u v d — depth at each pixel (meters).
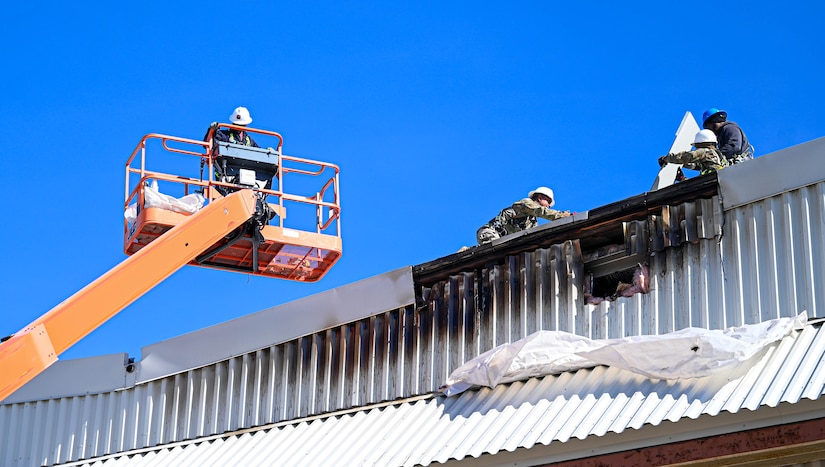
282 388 18.69
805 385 12.70
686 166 17.06
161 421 19.67
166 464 18.80
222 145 21.72
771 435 13.02
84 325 16.59
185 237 18.61
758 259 14.59
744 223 14.87
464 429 15.45
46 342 15.93
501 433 14.84
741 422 13.20
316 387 18.33
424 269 17.69
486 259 17.17
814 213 14.30
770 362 13.48
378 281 18.14
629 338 14.64
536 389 15.41
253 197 19.88
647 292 15.45
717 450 13.34
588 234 16.25
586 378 15.01
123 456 19.72
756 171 14.84
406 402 17.27
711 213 15.12
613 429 13.62
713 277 14.91
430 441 15.63
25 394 20.81
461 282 17.44
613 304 15.71
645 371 14.21
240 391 19.08
